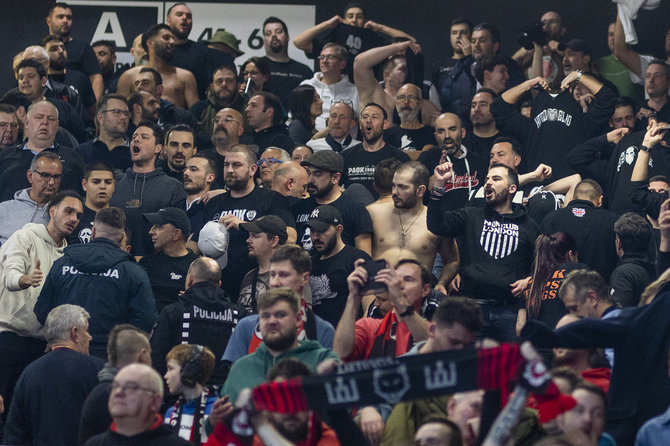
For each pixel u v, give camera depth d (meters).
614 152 21.56
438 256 19.91
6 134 21.97
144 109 24.45
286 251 13.80
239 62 32.38
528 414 10.56
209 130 25.70
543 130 23.25
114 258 16.69
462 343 11.48
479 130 23.81
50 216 17.91
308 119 26.00
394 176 18.72
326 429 10.91
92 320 16.39
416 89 25.27
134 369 11.48
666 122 25.55
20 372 17.33
